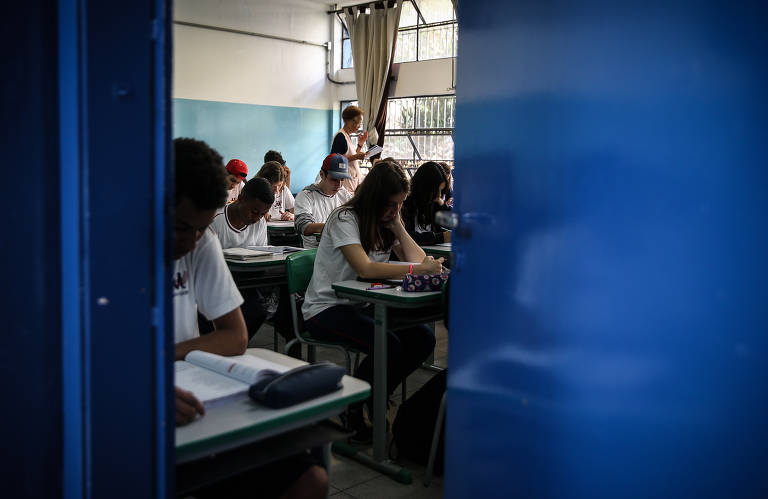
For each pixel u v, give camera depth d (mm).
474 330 1508
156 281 937
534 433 1338
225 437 1040
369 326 2523
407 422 2496
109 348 895
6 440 857
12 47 824
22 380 866
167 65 914
